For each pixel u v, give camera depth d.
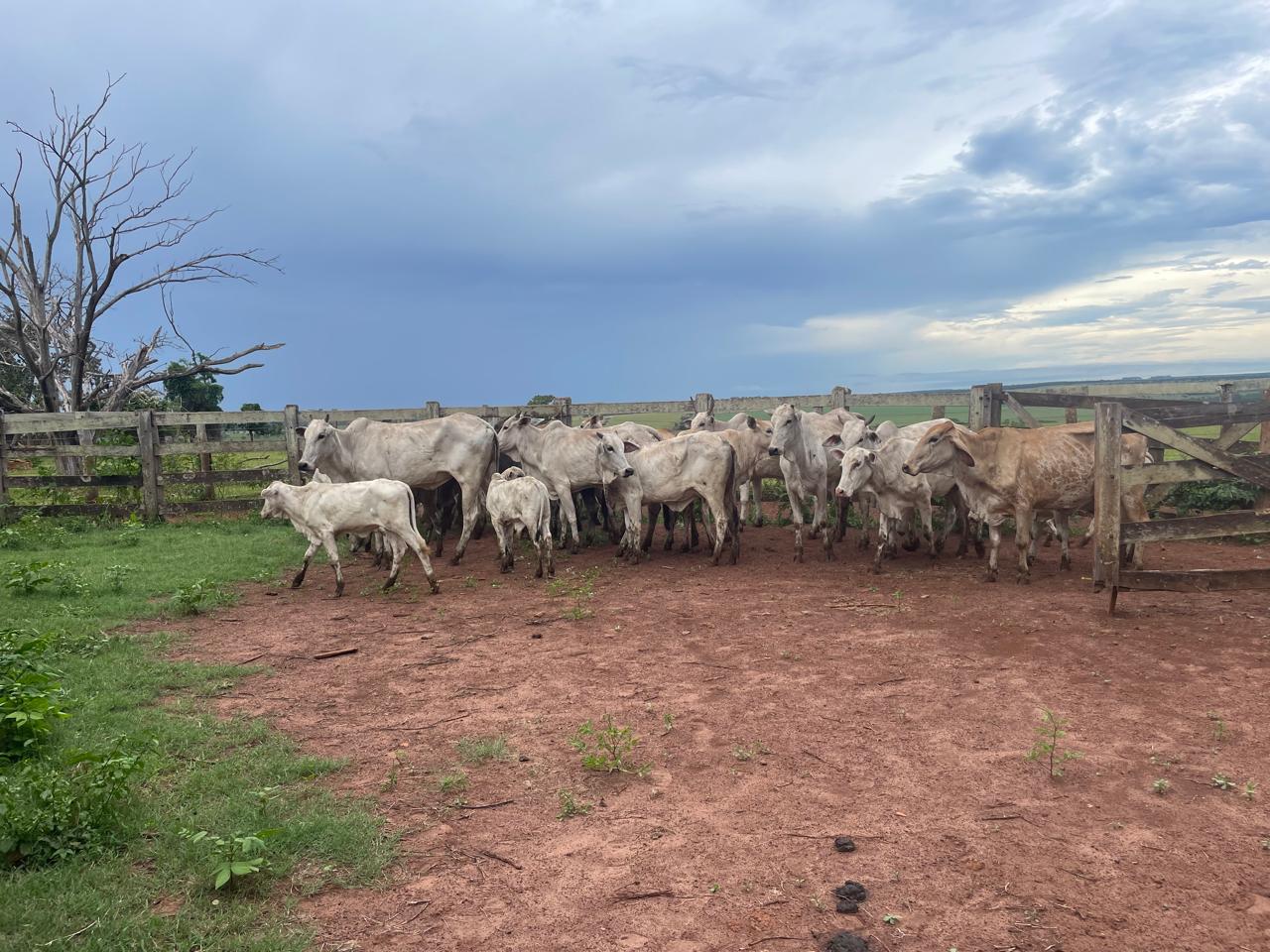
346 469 12.31
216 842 3.75
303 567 10.09
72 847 3.88
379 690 6.43
